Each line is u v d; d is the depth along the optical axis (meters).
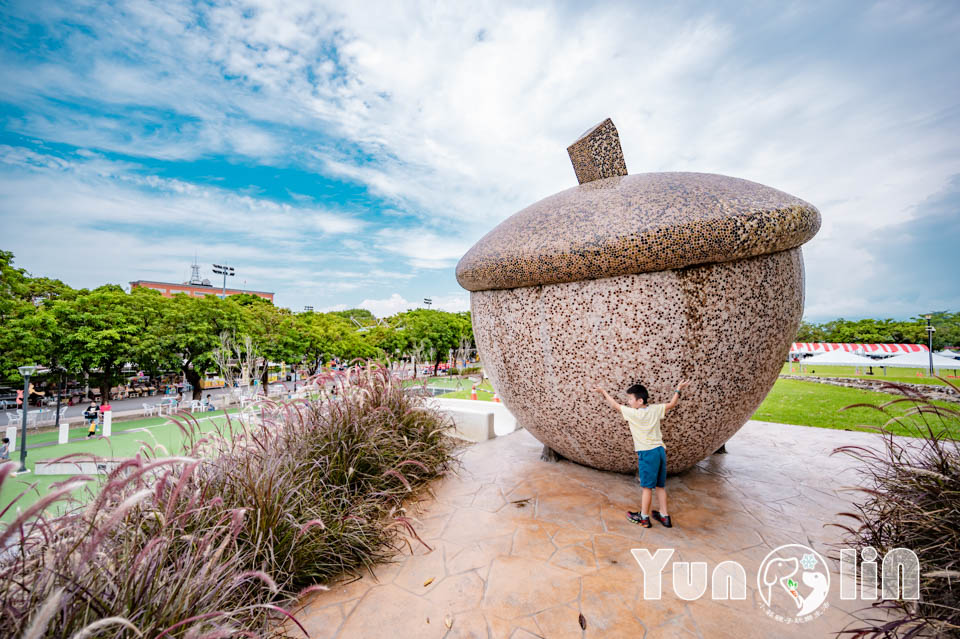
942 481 2.25
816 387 13.58
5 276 22.08
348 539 2.80
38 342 19.30
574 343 3.37
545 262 3.28
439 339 43.16
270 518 2.53
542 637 2.10
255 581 2.36
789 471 4.38
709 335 3.07
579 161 4.49
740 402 3.40
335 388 4.50
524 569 2.69
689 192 3.18
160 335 22.91
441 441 4.77
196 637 1.49
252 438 3.30
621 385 3.31
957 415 2.33
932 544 2.14
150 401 30.12
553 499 3.73
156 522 2.29
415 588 2.54
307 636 2.03
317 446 3.54
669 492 3.84
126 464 1.63
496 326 3.87
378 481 3.58
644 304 3.08
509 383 3.98
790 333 3.42
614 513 3.44
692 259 2.92
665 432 3.45
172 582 1.90
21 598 1.60
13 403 29.03
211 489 2.76
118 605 1.66
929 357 27.88
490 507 3.62
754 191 3.22
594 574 2.61
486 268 3.70
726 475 4.27
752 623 2.16
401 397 4.95
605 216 3.21
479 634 2.14
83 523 1.86
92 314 21.39
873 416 7.24
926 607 1.97
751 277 3.07
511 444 5.64
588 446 3.89
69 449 12.76
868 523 2.48
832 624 2.14
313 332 31.69
